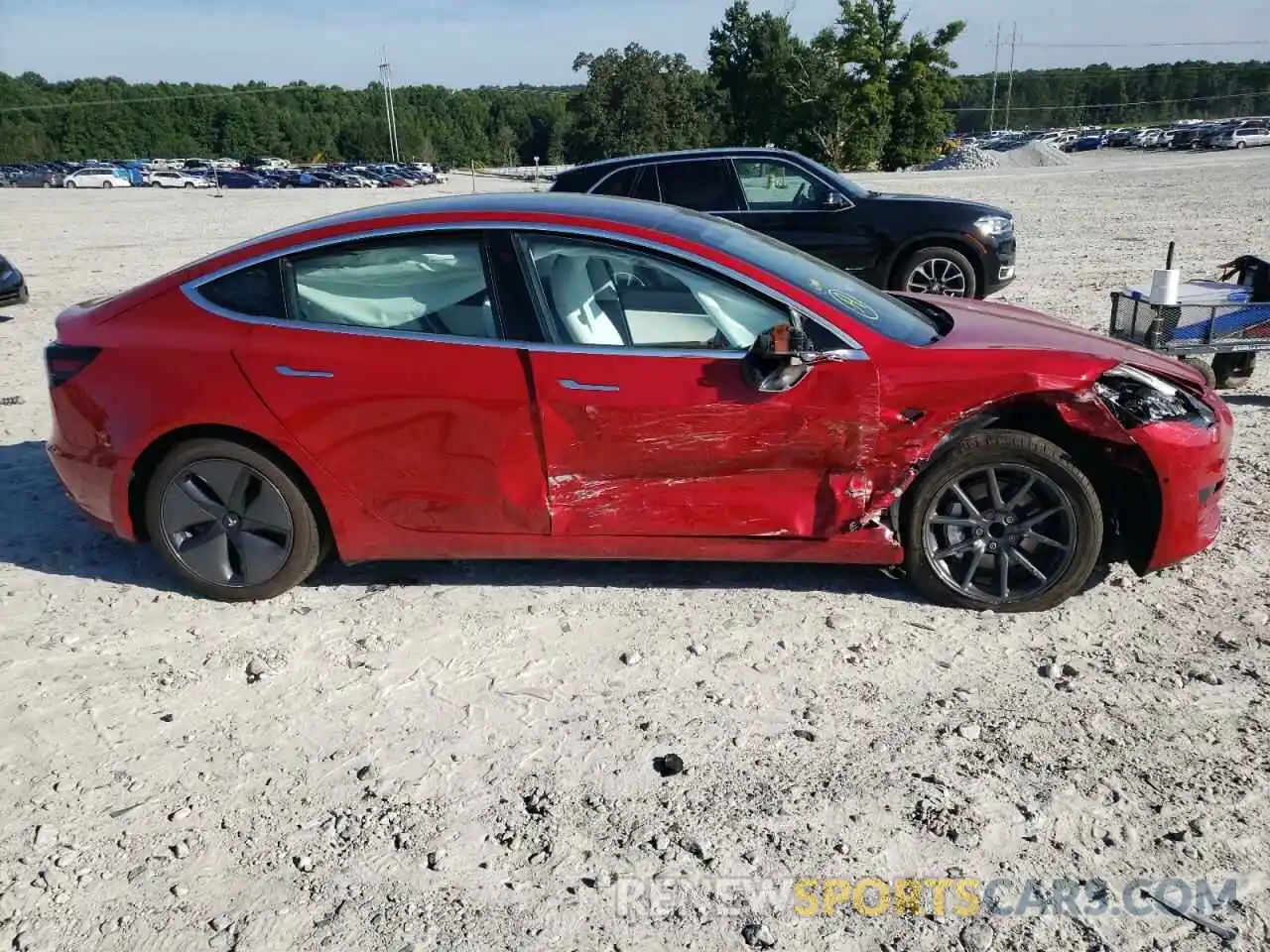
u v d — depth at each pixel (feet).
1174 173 110.11
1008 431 12.75
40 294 45.47
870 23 223.10
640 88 272.51
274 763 10.78
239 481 13.75
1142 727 10.91
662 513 13.20
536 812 9.91
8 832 9.85
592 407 12.83
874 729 11.02
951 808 9.76
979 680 11.87
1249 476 17.93
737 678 12.03
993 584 13.42
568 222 13.21
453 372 13.01
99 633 13.51
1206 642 12.53
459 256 13.23
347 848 9.52
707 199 32.32
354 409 13.19
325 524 14.15
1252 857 9.05
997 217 32.12
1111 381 13.11
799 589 14.16
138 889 9.11
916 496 13.07
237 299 13.60
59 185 210.38
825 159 234.38
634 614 13.61
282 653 12.89
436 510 13.47
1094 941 8.23
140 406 13.57
